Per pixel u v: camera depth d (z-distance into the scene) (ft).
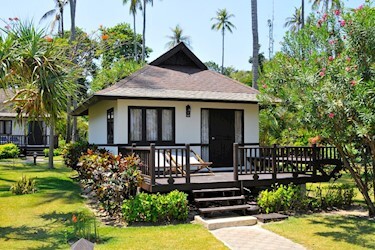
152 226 27.27
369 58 26.86
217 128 44.80
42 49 27.17
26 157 85.92
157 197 28.63
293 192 32.76
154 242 22.91
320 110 27.25
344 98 26.05
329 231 26.16
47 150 88.28
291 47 31.68
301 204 32.91
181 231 25.71
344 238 24.34
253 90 48.11
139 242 22.84
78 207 33.42
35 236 23.99
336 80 26.63
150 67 49.60
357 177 32.19
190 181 32.30
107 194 28.60
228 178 34.94
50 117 28.66
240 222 27.96
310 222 28.94
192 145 43.04
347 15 27.43
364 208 34.60
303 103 28.04
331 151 38.81
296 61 30.81
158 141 41.70
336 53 29.50
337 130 28.14
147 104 41.37
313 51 29.55
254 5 68.59
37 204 34.27
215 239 23.80
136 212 27.61
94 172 29.58
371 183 34.45
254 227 27.48
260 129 50.55
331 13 30.09
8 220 28.45
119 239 23.45
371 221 29.25
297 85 28.99
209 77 50.26
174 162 35.27
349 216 31.24
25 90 27.22
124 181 28.91
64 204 34.47
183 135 42.86
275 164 35.14
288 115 33.22
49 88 26.81
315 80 27.12
